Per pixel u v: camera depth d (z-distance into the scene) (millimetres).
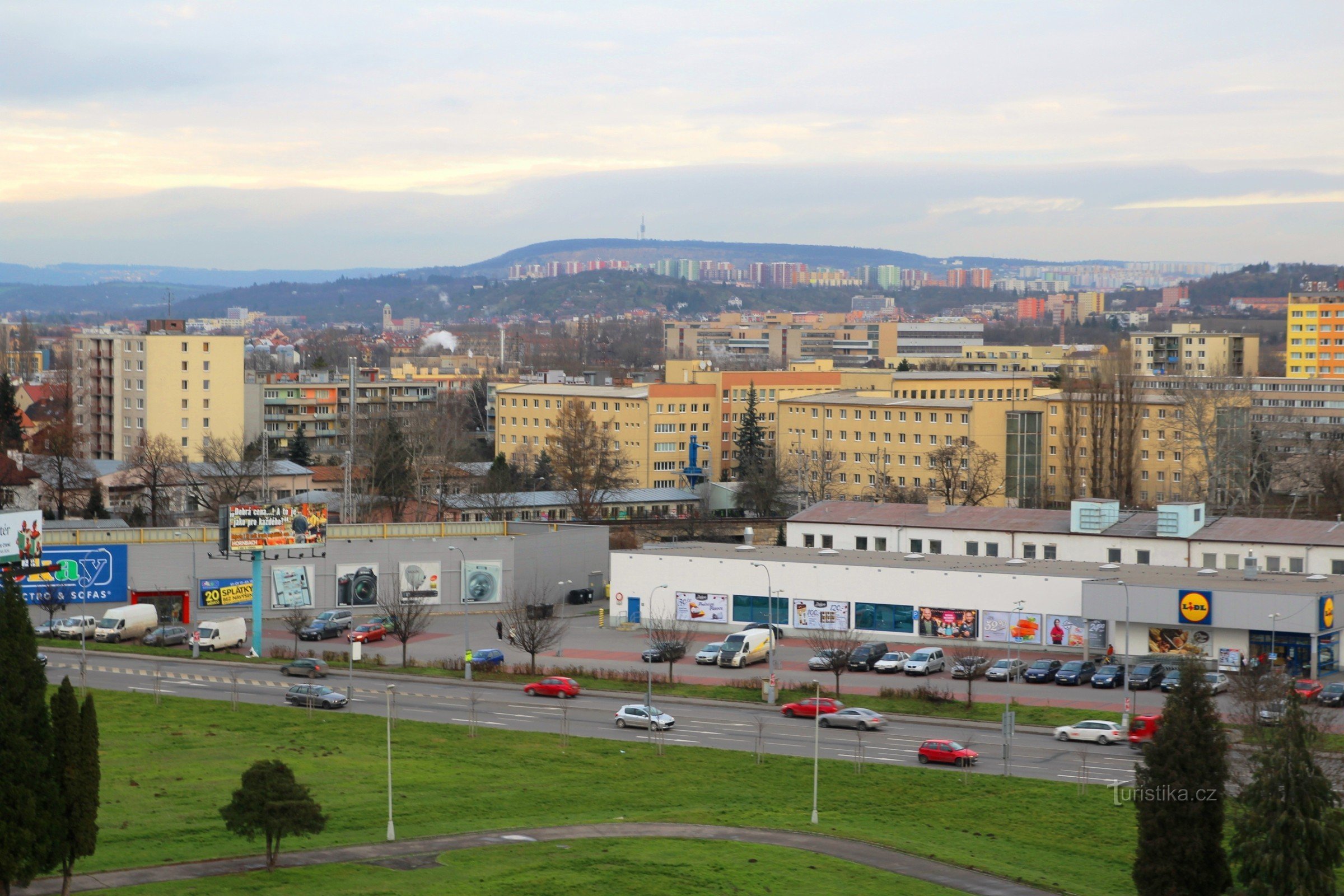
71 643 136500
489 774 91562
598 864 71562
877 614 141875
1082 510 150875
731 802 86312
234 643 137625
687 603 150250
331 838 75562
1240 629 123812
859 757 97188
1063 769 94750
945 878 72062
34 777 62219
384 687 119875
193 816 78438
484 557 163625
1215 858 70000
